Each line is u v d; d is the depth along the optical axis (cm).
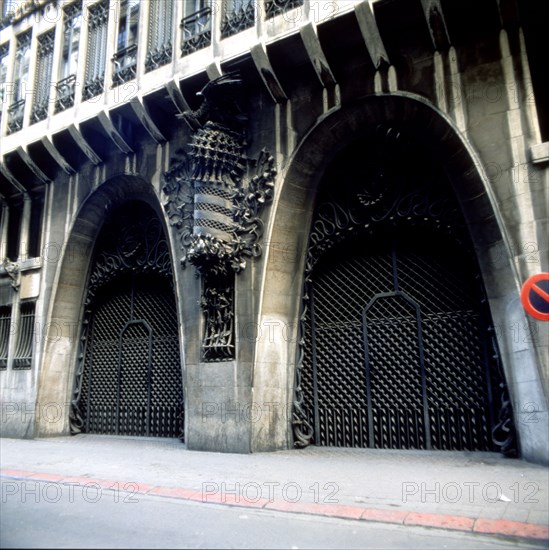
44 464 863
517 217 775
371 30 879
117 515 536
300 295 1025
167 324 1263
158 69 1131
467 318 907
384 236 1002
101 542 436
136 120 1204
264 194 1008
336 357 1008
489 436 853
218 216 988
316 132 986
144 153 1217
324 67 944
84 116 1247
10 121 1468
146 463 847
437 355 922
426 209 930
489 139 816
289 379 996
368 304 995
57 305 1341
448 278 938
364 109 944
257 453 923
